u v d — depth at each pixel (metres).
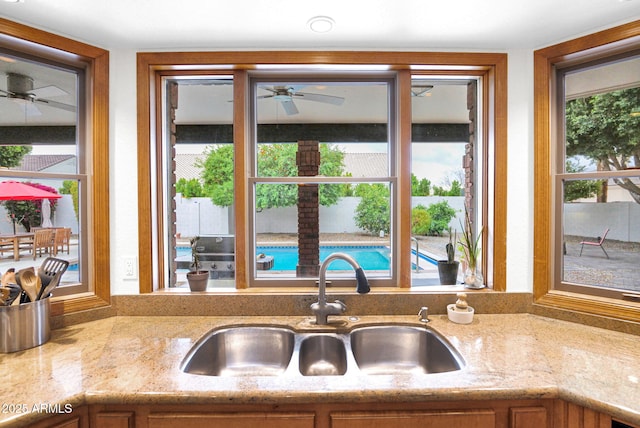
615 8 1.20
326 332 1.34
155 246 1.56
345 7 1.19
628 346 1.14
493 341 1.19
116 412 0.88
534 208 1.47
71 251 1.43
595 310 1.33
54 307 1.31
